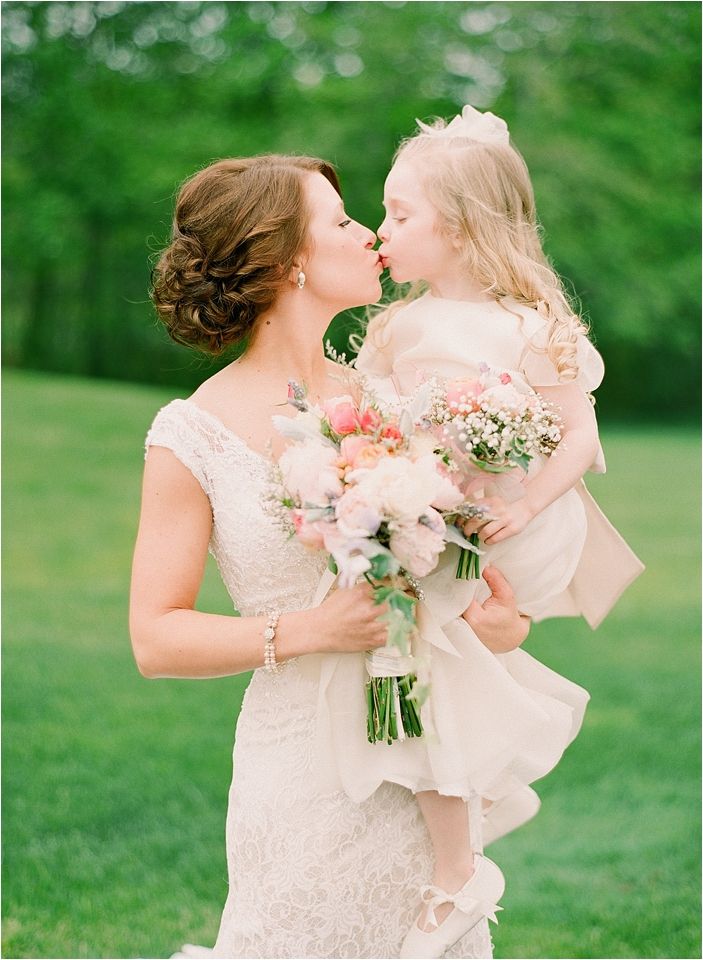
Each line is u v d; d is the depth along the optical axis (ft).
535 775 8.13
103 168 59.26
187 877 14.15
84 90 58.95
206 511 7.73
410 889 7.74
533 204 9.46
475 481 7.58
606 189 60.18
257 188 7.88
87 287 65.62
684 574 30.14
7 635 23.21
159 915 13.19
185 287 7.98
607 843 15.47
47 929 12.78
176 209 8.18
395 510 6.66
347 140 57.06
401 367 8.91
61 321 67.21
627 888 14.16
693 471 46.32
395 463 6.84
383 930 7.67
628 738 18.83
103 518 33.24
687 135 63.46
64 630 23.75
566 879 14.43
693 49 62.44
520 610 8.37
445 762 7.41
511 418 7.20
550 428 7.66
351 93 56.29
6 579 27.35
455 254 8.95
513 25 59.31
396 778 7.41
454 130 9.23
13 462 38.29
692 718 19.72
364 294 8.17
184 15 58.90
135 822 15.55
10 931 12.74
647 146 61.00
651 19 61.00
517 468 7.77
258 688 7.88
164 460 7.65
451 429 7.28
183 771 17.13
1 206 60.64
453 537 7.33
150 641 7.50
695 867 14.64
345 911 7.54
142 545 7.68
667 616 26.18
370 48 57.72
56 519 32.86
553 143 58.65
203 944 12.57
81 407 45.96
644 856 15.01
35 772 16.98
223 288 7.90
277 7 59.06
